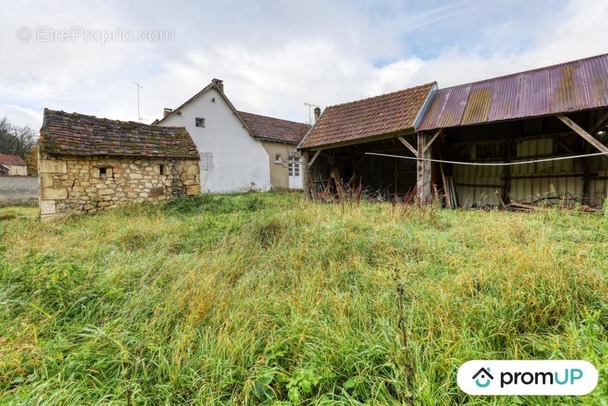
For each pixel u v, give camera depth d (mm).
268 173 18891
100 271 3236
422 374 1702
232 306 2635
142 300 2674
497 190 8539
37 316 2363
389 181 10984
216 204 9359
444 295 2457
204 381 1826
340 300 2609
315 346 2041
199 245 4609
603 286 2371
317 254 3789
